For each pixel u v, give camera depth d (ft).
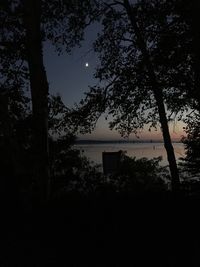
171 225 35.06
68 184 56.34
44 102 43.45
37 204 43.32
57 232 35.35
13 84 45.39
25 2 42.83
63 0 46.80
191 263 26.58
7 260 28.71
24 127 51.24
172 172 58.65
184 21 44.83
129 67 53.31
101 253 29.58
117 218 38.06
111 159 46.93
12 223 39.14
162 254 28.50
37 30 43.11
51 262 28.14
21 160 43.29
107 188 55.42
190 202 43.11
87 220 37.88
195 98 47.91
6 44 42.96
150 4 49.96
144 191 55.01
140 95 54.80
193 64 45.39
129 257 28.43
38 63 43.04
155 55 48.11
